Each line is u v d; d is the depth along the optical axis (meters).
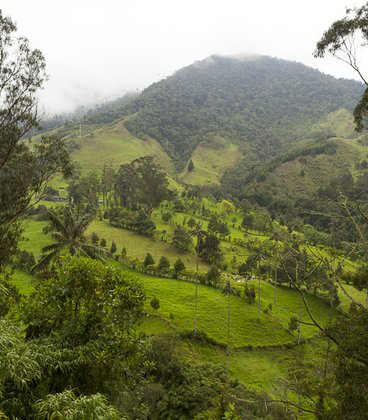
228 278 64.25
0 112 21.81
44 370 9.94
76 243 35.78
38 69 22.73
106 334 12.31
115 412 7.84
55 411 7.06
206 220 105.94
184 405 28.20
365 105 15.89
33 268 34.00
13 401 8.06
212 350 42.75
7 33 21.28
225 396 27.08
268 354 44.72
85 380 10.96
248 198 138.50
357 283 12.96
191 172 195.88
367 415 9.97
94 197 98.69
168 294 54.56
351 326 11.21
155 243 79.44
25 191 23.47
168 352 33.59
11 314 13.29
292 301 60.94
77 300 12.91
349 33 15.43
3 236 23.09
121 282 13.41
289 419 19.72
